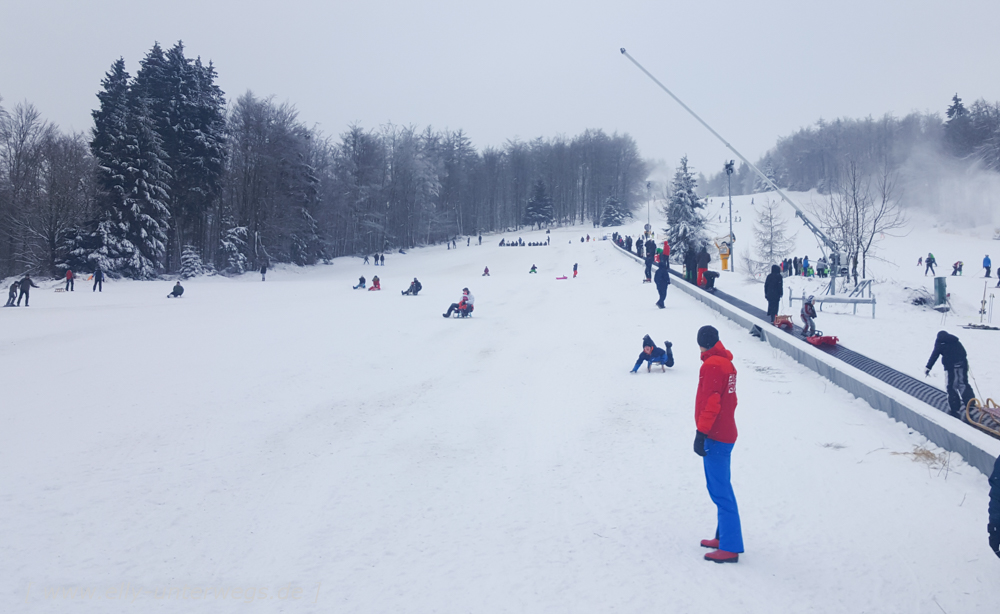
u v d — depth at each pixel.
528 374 11.93
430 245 106.94
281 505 5.92
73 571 4.59
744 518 5.36
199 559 4.81
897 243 66.56
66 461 7.13
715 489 4.62
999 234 69.25
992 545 4.23
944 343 7.85
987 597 4.00
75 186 55.16
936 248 62.00
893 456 6.77
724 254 42.97
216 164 59.56
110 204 51.59
